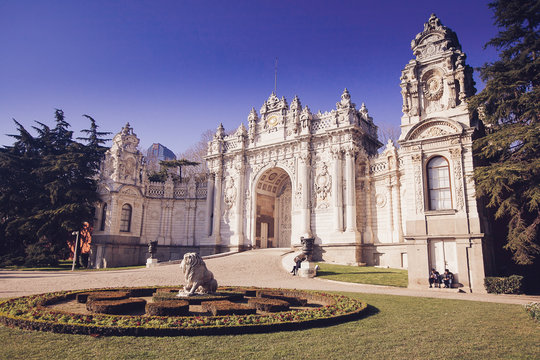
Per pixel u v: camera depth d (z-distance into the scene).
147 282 27.50
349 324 12.70
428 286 23.78
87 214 45.22
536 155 22.22
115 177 49.72
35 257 43.66
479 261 22.77
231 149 52.44
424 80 27.50
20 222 43.38
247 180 50.91
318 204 43.66
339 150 42.81
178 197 56.22
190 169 80.69
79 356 8.86
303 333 11.32
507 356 9.30
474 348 9.98
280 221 53.97
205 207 54.72
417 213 25.19
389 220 39.06
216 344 9.97
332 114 44.56
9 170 44.97
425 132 26.00
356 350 9.70
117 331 10.56
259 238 50.16
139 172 53.38
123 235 49.47
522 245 21.33
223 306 13.71
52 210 43.53
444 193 24.95
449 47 27.20
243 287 21.80
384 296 19.92
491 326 12.50
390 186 39.28
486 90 23.67
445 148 25.20
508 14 24.97
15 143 49.12
